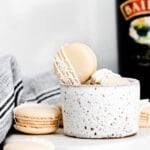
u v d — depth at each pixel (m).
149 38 0.77
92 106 0.47
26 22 0.79
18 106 0.54
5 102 0.51
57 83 0.70
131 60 0.78
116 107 0.47
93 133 0.47
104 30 0.82
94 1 0.81
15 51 0.79
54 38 0.80
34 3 0.79
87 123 0.47
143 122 0.53
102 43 0.81
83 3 0.81
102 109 0.47
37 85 0.69
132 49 0.78
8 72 0.54
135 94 0.48
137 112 0.49
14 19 0.78
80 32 0.81
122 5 0.78
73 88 0.48
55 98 0.66
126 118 0.48
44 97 0.66
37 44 0.79
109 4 0.81
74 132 0.48
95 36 0.81
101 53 0.81
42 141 0.46
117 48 0.81
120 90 0.47
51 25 0.80
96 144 0.45
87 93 0.47
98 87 0.47
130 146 0.46
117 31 0.80
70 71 0.49
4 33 0.78
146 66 0.78
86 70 0.49
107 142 0.46
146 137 0.48
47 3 0.79
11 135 0.51
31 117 0.50
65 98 0.49
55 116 0.51
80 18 0.81
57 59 0.50
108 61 0.82
